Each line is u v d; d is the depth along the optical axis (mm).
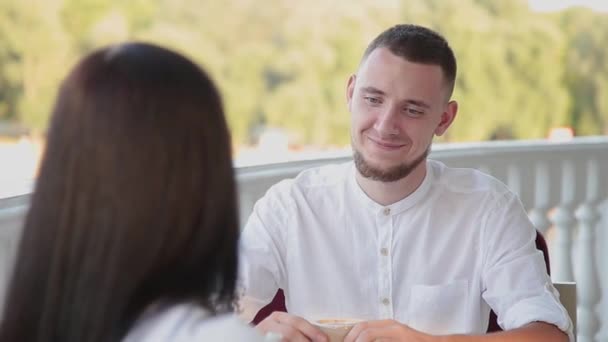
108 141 988
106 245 985
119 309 991
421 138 1953
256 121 15531
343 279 2064
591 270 3943
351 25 15336
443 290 2018
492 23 15219
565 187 3922
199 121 1011
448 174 2064
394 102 1923
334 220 2070
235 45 15539
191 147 1005
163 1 15305
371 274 2055
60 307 1003
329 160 3301
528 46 15227
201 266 1032
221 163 1028
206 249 1024
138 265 993
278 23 15547
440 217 2027
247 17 15516
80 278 990
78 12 14797
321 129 15445
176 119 1000
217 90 1042
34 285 1015
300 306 2090
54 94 1053
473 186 2053
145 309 1016
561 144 3873
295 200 2094
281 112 15469
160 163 990
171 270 1018
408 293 2039
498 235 1993
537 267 1953
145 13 15133
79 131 998
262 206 2121
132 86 1000
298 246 2078
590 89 15336
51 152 1013
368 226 2051
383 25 15320
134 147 988
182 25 15383
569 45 15328
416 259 2031
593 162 3988
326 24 15453
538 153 3834
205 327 1004
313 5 15531
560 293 2094
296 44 15492
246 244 2078
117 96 997
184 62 1038
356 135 1981
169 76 1013
